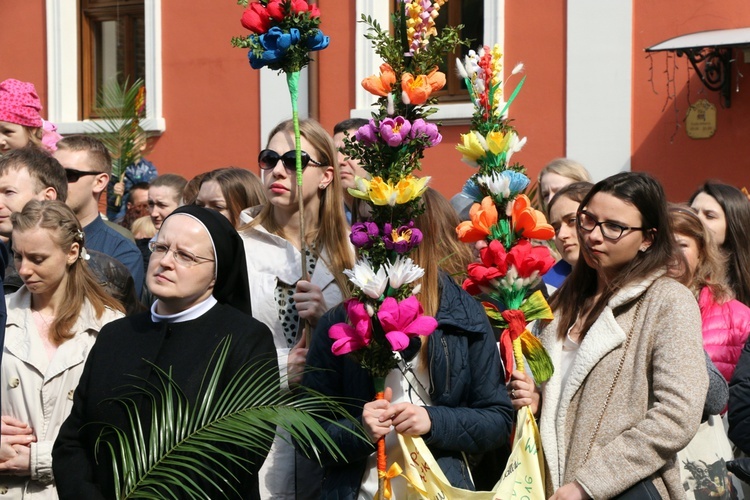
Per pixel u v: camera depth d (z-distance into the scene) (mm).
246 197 8953
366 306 5840
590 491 5836
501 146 6473
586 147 15805
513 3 16266
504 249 6391
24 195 7910
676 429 5812
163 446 5633
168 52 19234
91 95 20359
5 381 6945
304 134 7633
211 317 6074
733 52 14859
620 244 6203
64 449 6016
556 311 6617
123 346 6078
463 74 6660
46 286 7043
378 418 5801
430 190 7902
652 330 6086
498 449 6637
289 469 7180
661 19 15352
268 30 7340
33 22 20438
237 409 5703
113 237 9062
